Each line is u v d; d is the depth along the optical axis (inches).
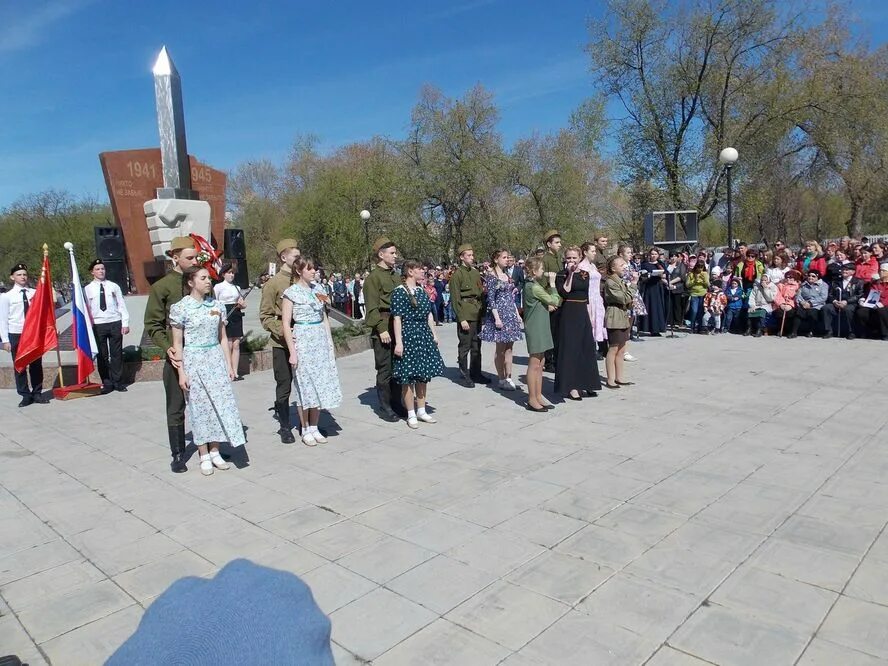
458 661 113.3
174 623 39.1
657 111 948.6
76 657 119.6
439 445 239.1
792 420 253.6
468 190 1390.3
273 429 271.7
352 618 127.1
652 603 128.8
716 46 922.1
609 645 116.2
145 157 596.7
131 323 474.9
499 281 319.3
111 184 585.3
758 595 130.3
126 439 264.8
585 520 167.8
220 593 40.9
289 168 1900.8
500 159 1362.0
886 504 171.6
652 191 983.0
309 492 195.9
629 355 400.2
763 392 301.4
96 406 327.6
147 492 201.9
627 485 191.0
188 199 505.4
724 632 118.6
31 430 285.6
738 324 525.3
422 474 207.6
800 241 1840.6
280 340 252.2
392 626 124.1
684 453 218.5
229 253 566.3
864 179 1138.7
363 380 373.4
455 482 199.0
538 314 273.7
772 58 921.5
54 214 1897.1
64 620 131.6
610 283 314.3
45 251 338.0
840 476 192.5
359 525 170.4
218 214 656.4
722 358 397.4
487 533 162.4
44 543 167.3
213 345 214.5
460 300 339.3
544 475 201.9
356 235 1466.5
